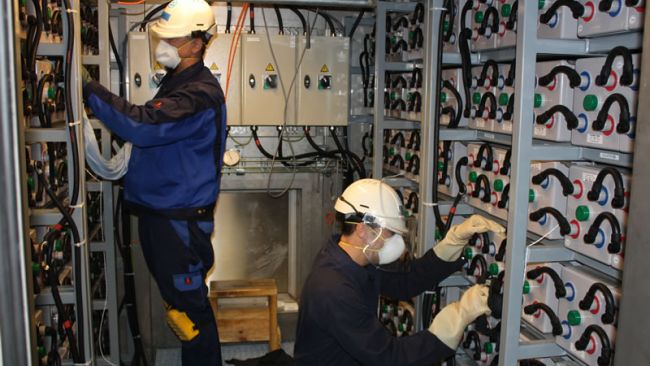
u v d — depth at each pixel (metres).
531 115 1.69
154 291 3.64
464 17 2.26
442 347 1.65
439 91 2.31
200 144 2.50
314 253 3.84
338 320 1.66
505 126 2.07
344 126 3.69
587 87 1.65
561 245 1.81
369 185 1.81
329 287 1.71
